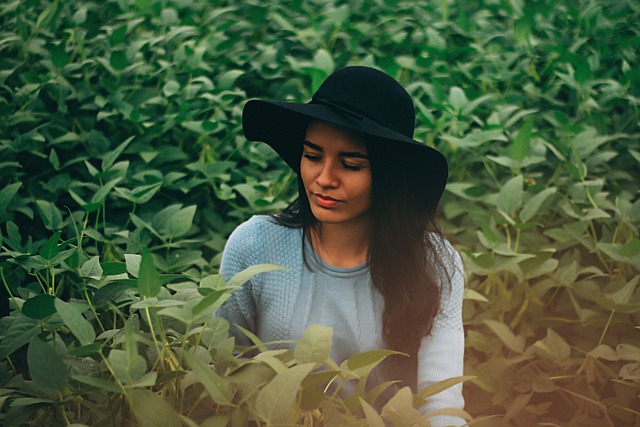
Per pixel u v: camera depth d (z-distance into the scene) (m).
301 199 1.68
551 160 3.03
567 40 3.89
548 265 2.33
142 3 3.80
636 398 2.06
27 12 3.77
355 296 1.67
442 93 2.99
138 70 3.24
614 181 2.94
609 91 3.32
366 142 1.47
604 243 2.44
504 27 4.34
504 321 2.55
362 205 1.53
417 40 3.81
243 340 1.78
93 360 1.35
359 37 3.80
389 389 1.76
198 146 2.97
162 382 1.20
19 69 3.26
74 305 1.35
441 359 1.67
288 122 1.64
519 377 2.26
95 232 2.34
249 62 3.46
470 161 2.93
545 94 3.37
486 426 2.25
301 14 4.16
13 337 1.33
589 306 2.53
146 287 1.19
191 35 3.79
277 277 1.68
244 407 1.16
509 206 2.43
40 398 1.21
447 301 1.70
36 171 2.79
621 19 4.19
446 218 2.68
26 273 2.33
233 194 2.66
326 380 1.15
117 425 1.26
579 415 2.14
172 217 2.32
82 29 3.74
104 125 3.02
